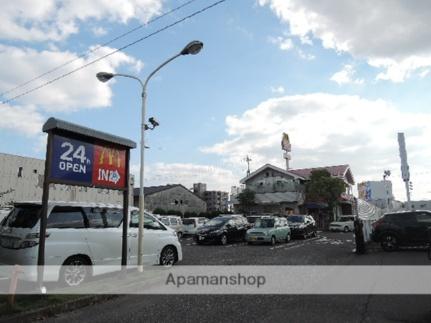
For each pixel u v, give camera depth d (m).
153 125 12.51
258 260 12.93
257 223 21.17
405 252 14.66
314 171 41.50
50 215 8.36
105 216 9.56
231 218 21.56
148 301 7.49
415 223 15.02
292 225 23.81
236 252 15.83
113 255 9.38
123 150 9.54
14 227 8.23
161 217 25.92
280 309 6.65
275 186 42.31
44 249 7.71
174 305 7.12
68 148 8.15
